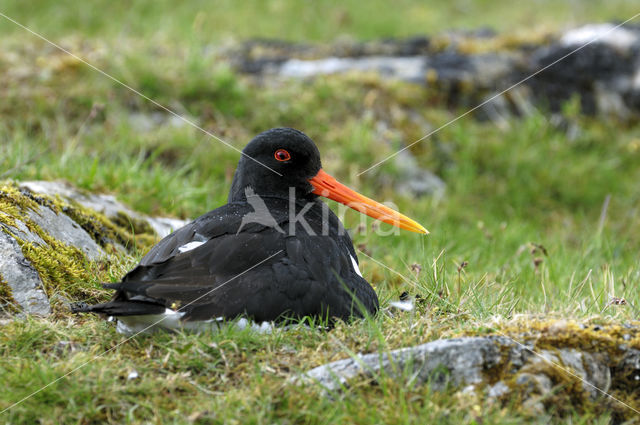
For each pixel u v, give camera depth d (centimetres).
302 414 580
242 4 2467
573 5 2734
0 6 2164
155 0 2348
